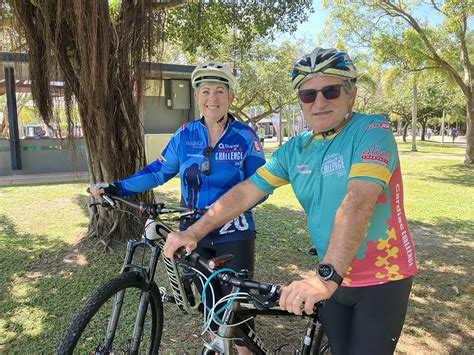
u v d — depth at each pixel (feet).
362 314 5.49
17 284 12.80
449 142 133.90
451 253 16.66
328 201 5.48
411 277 5.57
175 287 6.84
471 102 52.31
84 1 10.69
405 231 5.53
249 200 6.49
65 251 15.58
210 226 6.36
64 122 12.30
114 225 15.42
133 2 11.89
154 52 12.12
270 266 14.85
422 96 108.06
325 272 4.40
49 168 38.86
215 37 21.39
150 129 41.70
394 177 5.40
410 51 47.98
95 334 8.25
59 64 11.58
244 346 6.64
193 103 43.21
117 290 6.45
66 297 11.89
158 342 7.85
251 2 17.17
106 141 13.57
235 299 5.46
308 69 5.34
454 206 26.05
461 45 50.14
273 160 6.38
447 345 9.95
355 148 5.25
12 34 11.58
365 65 69.72
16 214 22.16
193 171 8.16
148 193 15.81
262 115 77.87
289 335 10.05
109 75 12.78
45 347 9.40
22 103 37.76
